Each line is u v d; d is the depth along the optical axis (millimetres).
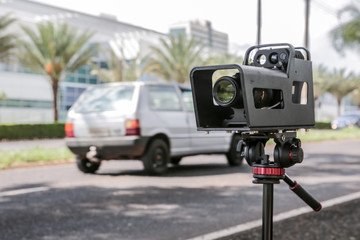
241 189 7414
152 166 8789
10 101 40312
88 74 47188
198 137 9602
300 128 1873
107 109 8789
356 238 4270
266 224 1842
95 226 5031
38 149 13375
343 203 6027
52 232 4781
